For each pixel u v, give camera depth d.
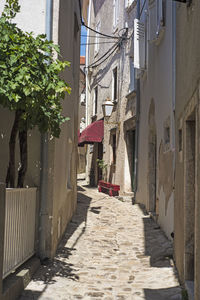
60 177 6.72
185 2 4.14
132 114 13.41
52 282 4.72
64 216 7.71
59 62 4.51
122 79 14.76
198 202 3.18
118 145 14.95
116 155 15.20
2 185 3.38
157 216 9.06
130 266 5.84
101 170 19.03
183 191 4.50
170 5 7.31
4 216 3.47
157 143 9.16
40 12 6.17
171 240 7.01
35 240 5.52
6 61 4.12
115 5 16.27
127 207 11.74
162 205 8.33
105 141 17.17
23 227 4.70
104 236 7.94
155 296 4.33
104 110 14.91
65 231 8.02
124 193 14.04
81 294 4.40
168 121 7.45
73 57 9.50
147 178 10.62
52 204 5.67
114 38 14.92
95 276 5.23
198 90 3.27
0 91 4.02
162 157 8.37
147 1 10.40
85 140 17.53
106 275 5.32
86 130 17.98
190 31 3.96
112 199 13.60
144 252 6.70
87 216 10.27
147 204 10.66
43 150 5.66
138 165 12.41
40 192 5.63
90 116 21.02
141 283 4.92
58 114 4.79
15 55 4.15
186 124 4.40
